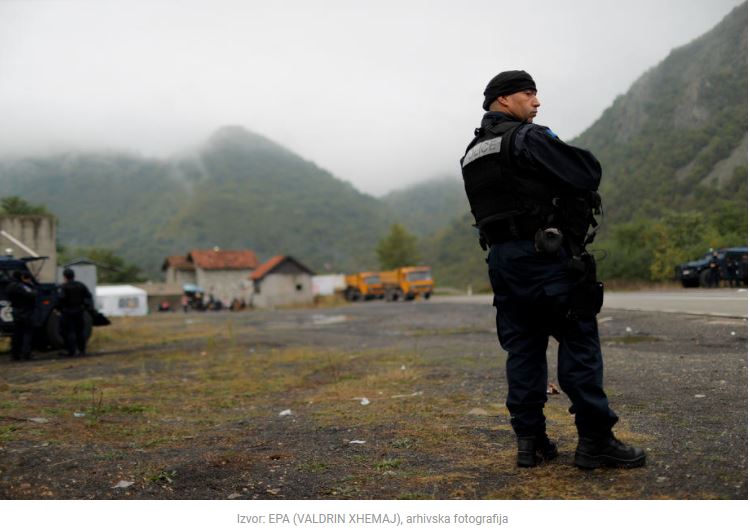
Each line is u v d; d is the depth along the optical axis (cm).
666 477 285
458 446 364
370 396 576
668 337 920
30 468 336
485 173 314
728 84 12438
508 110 324
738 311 1181
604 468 305
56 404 575
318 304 5719
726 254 2697
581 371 302
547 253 297
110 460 352
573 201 298
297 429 438
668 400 466
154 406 566
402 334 1346
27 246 2489
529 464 314
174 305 7656
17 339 1154
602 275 4084
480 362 781
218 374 814
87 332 1291
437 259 13900
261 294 6894
